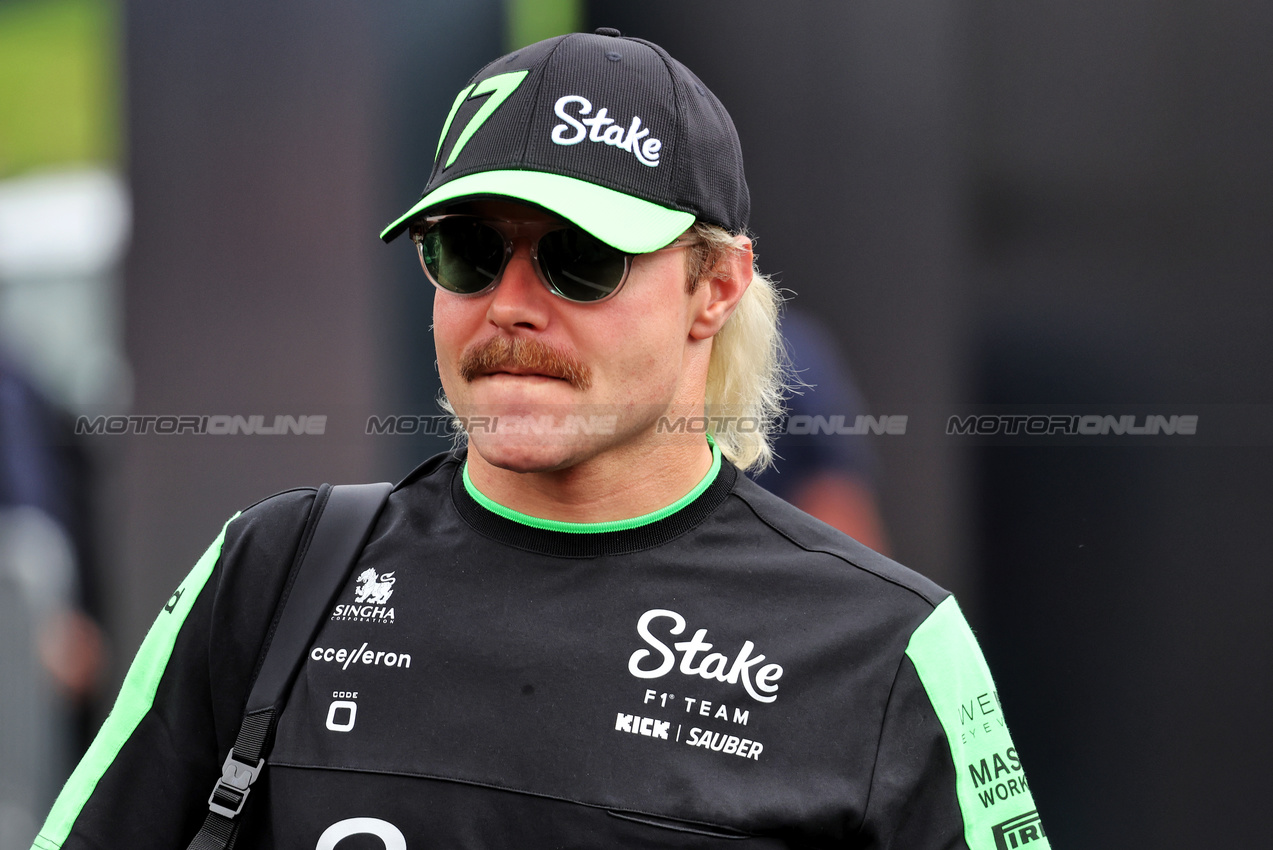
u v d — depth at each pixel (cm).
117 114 1257
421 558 511
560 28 1178
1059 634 1122
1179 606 1105
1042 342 1129
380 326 1223
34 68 1263
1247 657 1088
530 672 479
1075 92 1118
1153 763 1104
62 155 1264
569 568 499
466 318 488
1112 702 1111
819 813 460
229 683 507
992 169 1133
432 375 1218
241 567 518
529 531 503
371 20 1206
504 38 1185
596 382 483
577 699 473
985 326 1137
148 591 1205
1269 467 1090
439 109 1204
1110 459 1119
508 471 510
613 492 504
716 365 610
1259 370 1087
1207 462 1103
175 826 510
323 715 482
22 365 1170
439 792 461
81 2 1254
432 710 476
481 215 483
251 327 1232
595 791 458
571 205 467
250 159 1242
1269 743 1079
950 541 1127
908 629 496
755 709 476
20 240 1256
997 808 498
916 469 1129
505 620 490
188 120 1249
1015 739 1125
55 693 1131
